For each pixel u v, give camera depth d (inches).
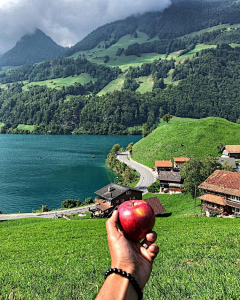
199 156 5733.3
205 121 6899.6
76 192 4510.3
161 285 361.7
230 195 2495.1
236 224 1518.2
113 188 3432.6
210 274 414.9
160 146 6338.6
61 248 1123.9
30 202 3983.8
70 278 470.6
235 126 6815.9
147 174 5201.8
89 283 430.6
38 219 2723.9
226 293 327.3
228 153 5388.8
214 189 2608.3
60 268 607.8
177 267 488.7
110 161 6476.4
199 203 3105.3
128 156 6924.2
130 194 3339.1
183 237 967.0
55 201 4042.8
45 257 922.1
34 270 612.1
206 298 312.8
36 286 442.3
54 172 5846.5
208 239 838.5
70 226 1945.1
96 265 591.2
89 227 1845.5
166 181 3978.8
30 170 5984.3
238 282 363.9
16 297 387.5
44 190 4559.5
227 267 458.0
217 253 611.5
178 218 1946.4
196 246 750.5
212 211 2507.4
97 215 3134.8
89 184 4992.6
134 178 4950.8
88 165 6614.2
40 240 1492.4
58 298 366.0
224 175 2714.1
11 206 3804.1
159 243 871.7
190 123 6909.5
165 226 1555.1
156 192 4010.8
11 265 824.9
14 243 1441.9
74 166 6481.3
